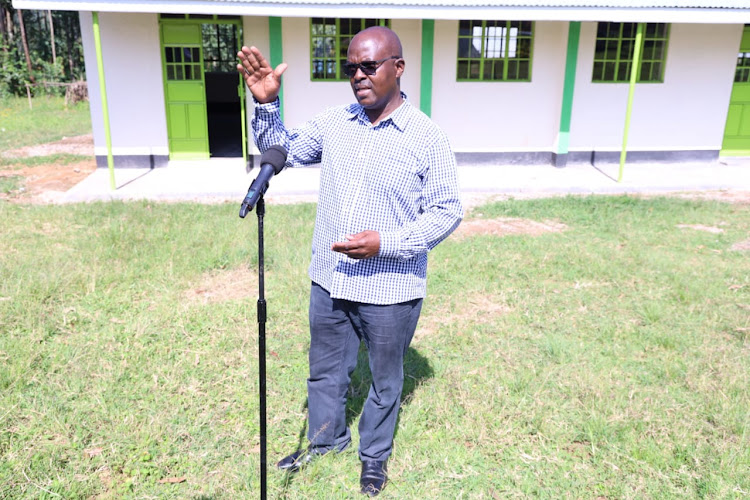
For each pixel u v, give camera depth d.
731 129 11.73
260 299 2.30
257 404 3.58
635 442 3.24
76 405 3.50
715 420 3.43
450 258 6.12
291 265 5.83
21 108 18.61
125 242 6.24
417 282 2.69
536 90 10.64
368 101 2.47
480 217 7.86
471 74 10.50
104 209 7.59
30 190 9.00
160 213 7.45
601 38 10.49
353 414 3.48
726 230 7.36
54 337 4.32
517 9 9.02
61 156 11.57
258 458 3.12
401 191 2.55
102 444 3.18
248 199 2.15
